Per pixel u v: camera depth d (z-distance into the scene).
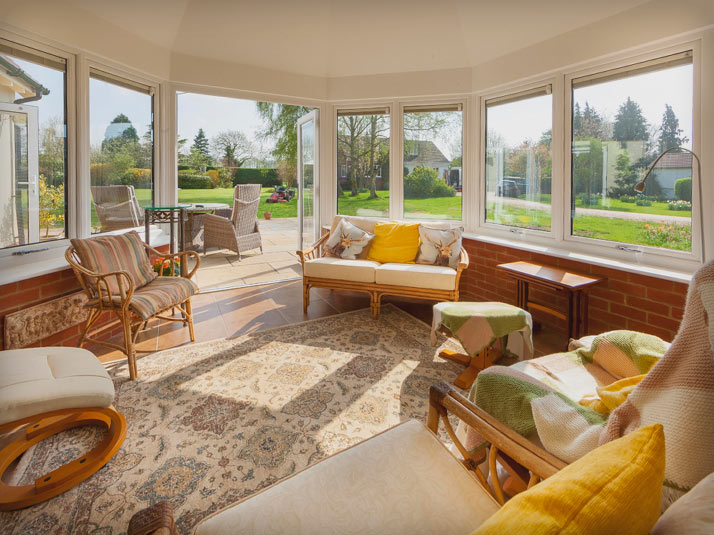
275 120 11.60
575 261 3.38
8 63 2.88
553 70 3.67
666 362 0.93
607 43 3.22
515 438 1.11
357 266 3.79
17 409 1.65
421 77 4.71
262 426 2.15
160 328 3.60
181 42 4.14
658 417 0.91
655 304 2.85
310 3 3.99
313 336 3.40
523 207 4.19
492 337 2.48
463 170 4.78
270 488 1.07
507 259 4.07
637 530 0.58
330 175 5.28
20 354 2.02
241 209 6.39
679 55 2.86
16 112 2.95
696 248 2.81
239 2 3.88
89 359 2.08
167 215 4.12
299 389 2.53
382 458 1.17
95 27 3.39
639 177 3.14
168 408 2.31
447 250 3.93
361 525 0.95
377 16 4.16
